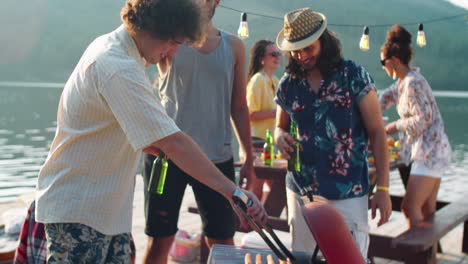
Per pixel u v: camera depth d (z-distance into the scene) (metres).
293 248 2.75
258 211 1.78
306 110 2.70
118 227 1.93
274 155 4.73
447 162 4.25
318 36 2.53
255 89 5.25
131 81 1.74
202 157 1.81
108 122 1.80
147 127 1.74
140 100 1.74
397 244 3.24
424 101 4.10
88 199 1.84
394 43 4.24
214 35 2.98
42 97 56.28
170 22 1.78
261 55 5.43
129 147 1.87
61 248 1.84
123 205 1.95
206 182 1.82
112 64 1.75
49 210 1.84
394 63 4.27
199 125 2.94
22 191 8.92
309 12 2.62
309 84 2.70
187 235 4.28
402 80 4.26
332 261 1.39
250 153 3.21
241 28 5.22
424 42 6.10
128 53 1.82
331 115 2.62
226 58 2.96
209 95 2.94
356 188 2.62
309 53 2.60
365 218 2.66
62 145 1.84
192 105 2.93
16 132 20.28
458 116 34.88
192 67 2.90
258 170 4.09
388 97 4.53
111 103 1.74
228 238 3.08
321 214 1.44
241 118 3.18
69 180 1.85
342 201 2.61
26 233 1.97
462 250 4.62
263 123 5.30
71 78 1.87
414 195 4.23
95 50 1.82
